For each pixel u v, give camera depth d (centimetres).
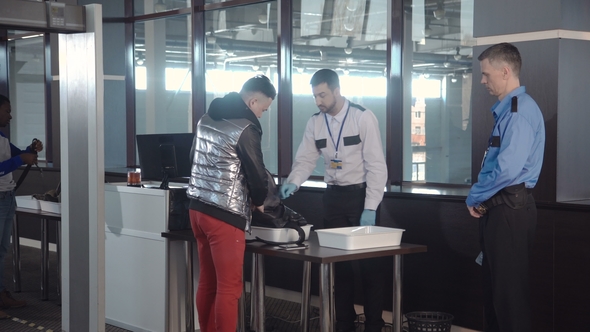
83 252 411
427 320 394
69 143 416
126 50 764
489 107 412
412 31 505
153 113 747
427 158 501
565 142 385
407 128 512
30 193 800
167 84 729
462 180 483
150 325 447
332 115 415
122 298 464
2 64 887
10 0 363
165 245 434
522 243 327
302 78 585
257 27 625
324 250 342
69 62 411
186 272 423
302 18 580
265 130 620
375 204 400
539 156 329
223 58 660
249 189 357
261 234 367
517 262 327
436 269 441
